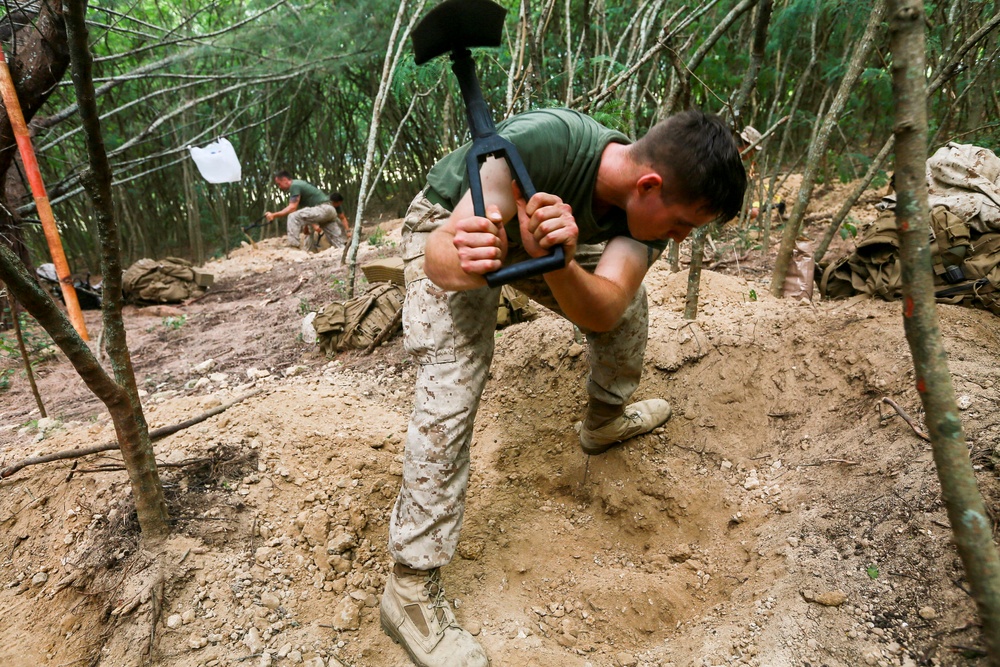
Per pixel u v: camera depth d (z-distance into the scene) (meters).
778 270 2.95
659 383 2.50
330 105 10.34
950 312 2.43
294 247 8.22
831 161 5.58
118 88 8.41
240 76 6.89
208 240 11.38
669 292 3.13
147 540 1.74
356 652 1.57
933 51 3.73
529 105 3.01
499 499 2.22
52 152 7.71
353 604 1.69
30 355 3.93
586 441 2.27
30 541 1.87
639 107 3.59
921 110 0.70
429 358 1.50
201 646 1.52
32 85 4.04
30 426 2.73
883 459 1.81
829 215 4.93
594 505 2.23
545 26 2.88
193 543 1.75
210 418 2.33
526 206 1.05
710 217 1.26
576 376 2.55
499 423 2.54
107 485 1.95
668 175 1.19
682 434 2.31
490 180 1.22
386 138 10.21
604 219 1.42
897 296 2.49
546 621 1.78
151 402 2.93
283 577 1.74
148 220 11.41
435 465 1.49
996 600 0.76
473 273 0.99
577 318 1.28
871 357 2.17
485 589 1.88
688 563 1.87
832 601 1.46
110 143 8.73
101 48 7.63
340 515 1.95
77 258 10.83
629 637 1.71
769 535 1.78
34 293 1.29
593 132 1.31
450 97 6.52
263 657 1.50
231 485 1.98
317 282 5.52
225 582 1.67
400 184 10.90
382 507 2.05
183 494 1.92
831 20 4.60
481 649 1.54
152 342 4.23
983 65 3.54
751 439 2.24
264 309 4.85
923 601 1.40
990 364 2.02
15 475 2.05
